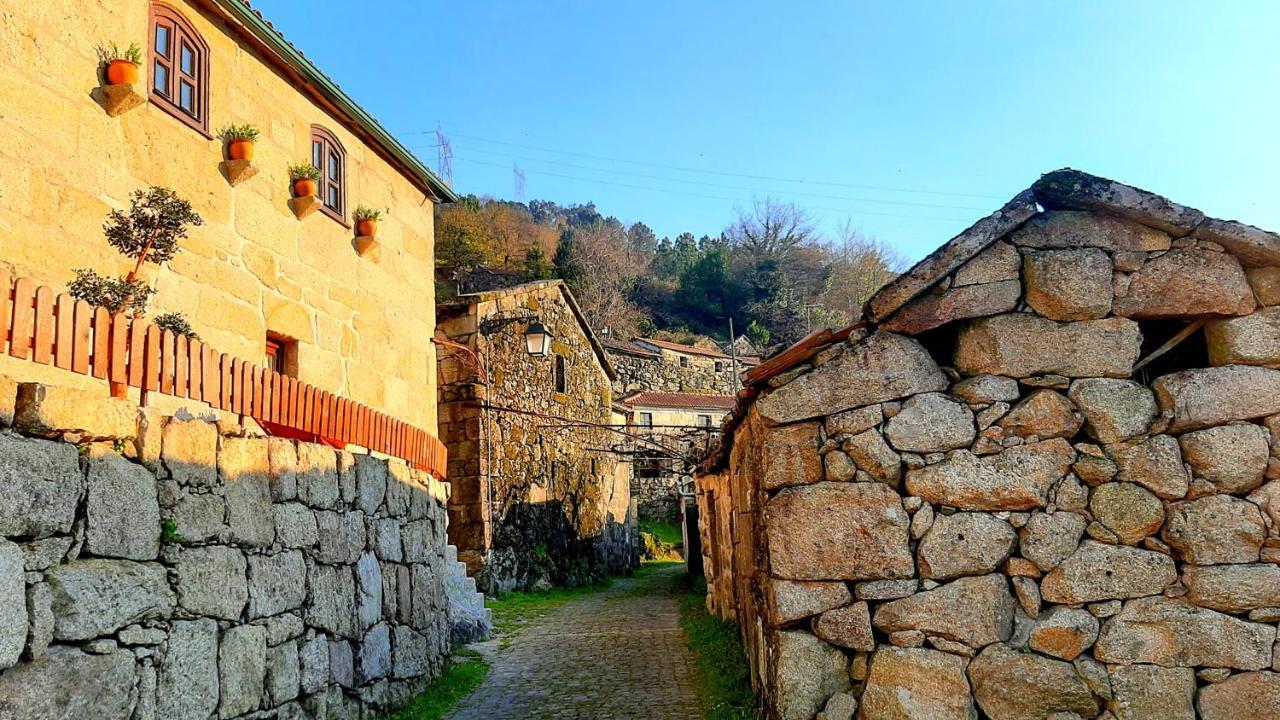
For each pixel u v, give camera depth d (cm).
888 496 493
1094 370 498
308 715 536
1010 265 507
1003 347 502
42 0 511
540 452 1791
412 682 732
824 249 5719
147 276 575
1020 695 469
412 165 955
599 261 5031
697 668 888
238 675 459
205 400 471
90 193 536
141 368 419
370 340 870
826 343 516
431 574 829
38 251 497
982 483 489
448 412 1502
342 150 838
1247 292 501
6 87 484
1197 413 488
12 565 320
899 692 474
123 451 396
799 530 498
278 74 745
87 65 540
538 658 974
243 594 472
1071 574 479
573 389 2022
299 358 742
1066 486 487
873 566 488
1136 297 502
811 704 484
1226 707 463
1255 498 480
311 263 772
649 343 4044
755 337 5016
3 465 320
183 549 425
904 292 503
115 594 371
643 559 2744
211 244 641
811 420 510
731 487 940
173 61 618
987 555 483
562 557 1875
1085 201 499
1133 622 474
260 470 505
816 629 489
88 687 350
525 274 4247
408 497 775
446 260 4106
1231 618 470
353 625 618
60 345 368
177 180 612
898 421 500
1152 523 480
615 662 941
